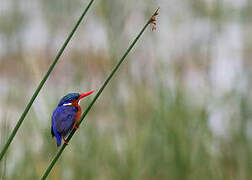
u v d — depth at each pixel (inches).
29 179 410.0
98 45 518.3
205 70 537.0
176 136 437.7
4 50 558.3
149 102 464.8
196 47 571.8
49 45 659.4
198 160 438.6
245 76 506.3
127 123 457.4
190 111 461.7
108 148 437.7
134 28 553.6
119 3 509.4
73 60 519.8
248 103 480.1
